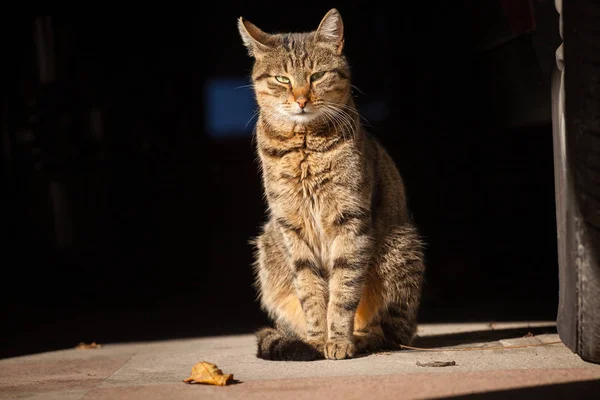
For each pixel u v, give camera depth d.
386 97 13.12
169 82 12.30
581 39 3.42
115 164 10.46
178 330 6.81
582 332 3.51
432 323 6.32
